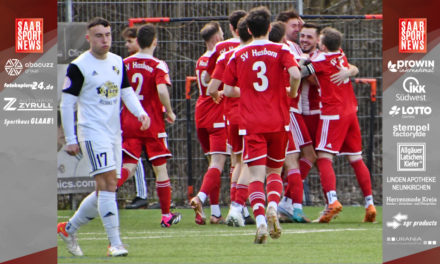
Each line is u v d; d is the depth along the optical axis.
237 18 33.81
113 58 25.25
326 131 34.97
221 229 33.47
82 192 40.09
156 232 32.50
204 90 35.75
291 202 35.50
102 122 24.77
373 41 42.56
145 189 42.25
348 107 35.19
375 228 33.06
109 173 25.02
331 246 27.48
